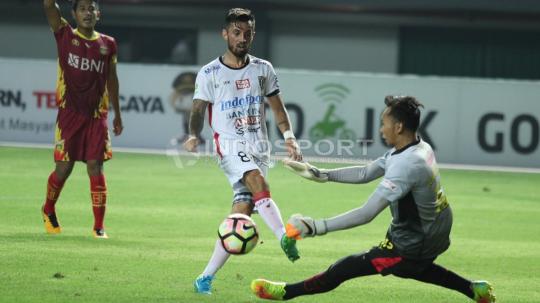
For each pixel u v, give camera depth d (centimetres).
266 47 11419
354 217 2436
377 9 11412
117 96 3956
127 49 11719
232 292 2977
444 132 7869
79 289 2928
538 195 6066
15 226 4119
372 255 2581
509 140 7838
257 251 3772
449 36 11531
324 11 11425
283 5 11388
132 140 8050
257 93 3002
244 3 11381
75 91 3831
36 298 2780
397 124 2506
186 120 7981
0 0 11694
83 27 3831
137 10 11588
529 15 11300
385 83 7869
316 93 7888
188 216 4656
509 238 4359
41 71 8044
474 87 7831
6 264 3266
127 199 5169
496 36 11488
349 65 11606
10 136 8106
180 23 11625
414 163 2458
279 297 2691
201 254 3641
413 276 2644
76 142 3862
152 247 3750
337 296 2995
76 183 5688
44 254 3475
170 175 6362
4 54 11856
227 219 2734
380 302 2938
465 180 6781
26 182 5656
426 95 7862
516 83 7806
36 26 11806
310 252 3819
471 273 3506
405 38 11569
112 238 3925
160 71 8000
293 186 6069
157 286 3019
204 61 11662
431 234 2517
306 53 11612
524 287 3269
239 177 2891
